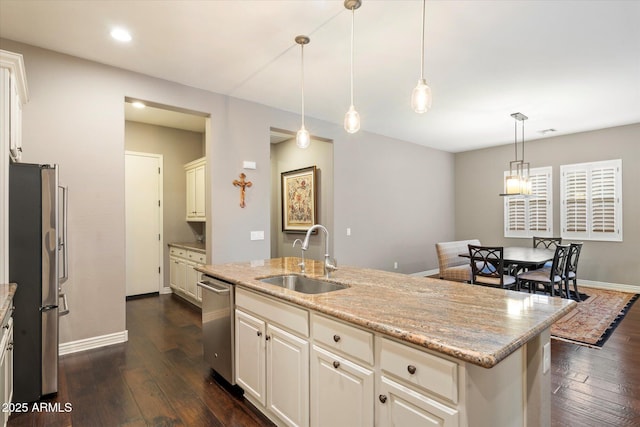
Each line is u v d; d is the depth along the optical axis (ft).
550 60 10.37
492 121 16.90
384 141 19.67
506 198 22.16
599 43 9.36
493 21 8.30
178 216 18.81
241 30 8.71
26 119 9.28
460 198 24.47
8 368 6.31
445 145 22.38
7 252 7.02
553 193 20.18
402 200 20.74
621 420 6.63
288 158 20.52
